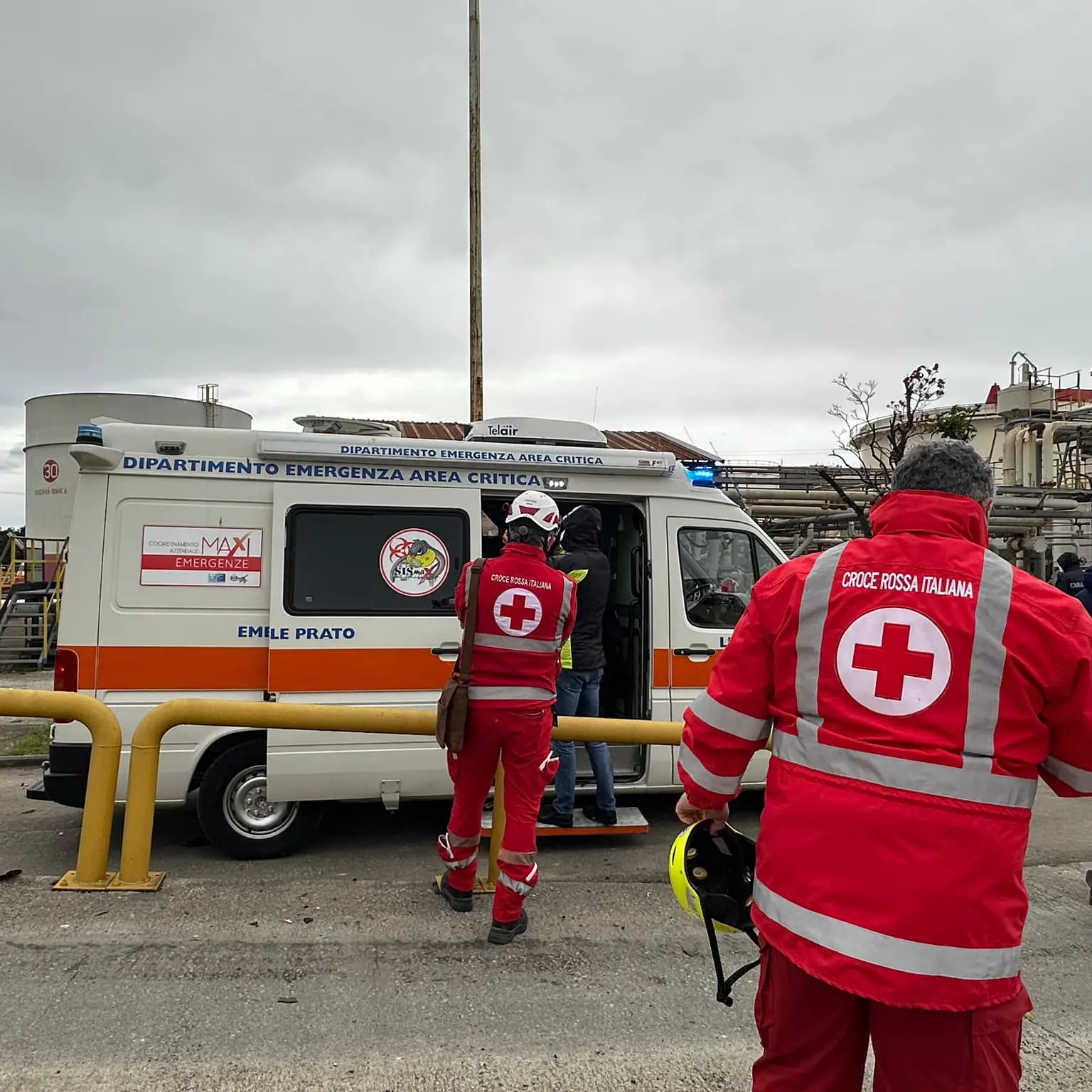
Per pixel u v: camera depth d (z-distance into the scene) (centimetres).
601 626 533
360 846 531
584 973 356
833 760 179
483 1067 289
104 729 421
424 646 510
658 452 575
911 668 175
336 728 426
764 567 595
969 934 166
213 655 486
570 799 525
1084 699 171
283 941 371
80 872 423
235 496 495
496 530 609
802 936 176
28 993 322
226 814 492
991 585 178
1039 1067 299
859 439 1867
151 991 327
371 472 516
